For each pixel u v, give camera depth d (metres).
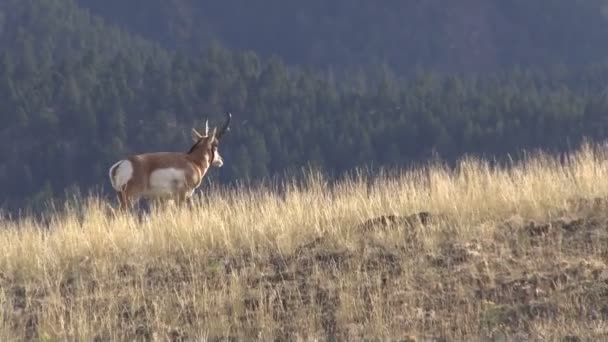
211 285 45.66
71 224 52.31
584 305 41.72
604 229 47.28
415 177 55.88
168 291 45.50
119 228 51.34
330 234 48.59
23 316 44.50
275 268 46.84
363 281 44.56
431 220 49.25
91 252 49.66
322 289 44.44
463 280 44.12
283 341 41.38
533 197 50.50
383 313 42.09
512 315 41.75
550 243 46.53
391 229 48.28
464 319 41.56
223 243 49.34
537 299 42.50
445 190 51.78
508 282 43.66
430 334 40.94
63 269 48.34
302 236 49.38
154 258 48.72
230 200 55.44
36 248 49.97
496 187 52.03
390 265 45.84
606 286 42.53
